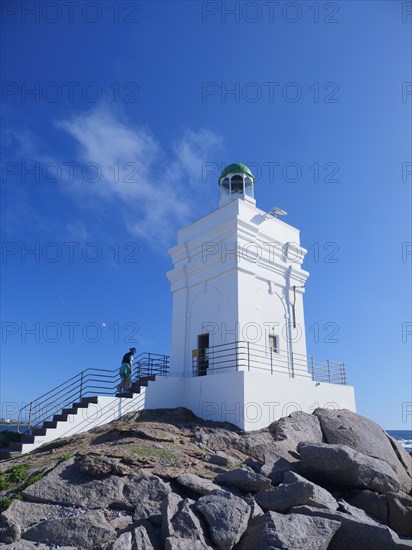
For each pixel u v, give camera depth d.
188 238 24.34
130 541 9.09
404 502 12.35
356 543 10.04
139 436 14.73
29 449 15.41
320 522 9.93
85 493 10.94
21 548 9.09
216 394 18.42
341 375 23.80
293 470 13.40
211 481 11.89
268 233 23.42
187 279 23.39
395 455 17.80
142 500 10.80
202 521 9.77
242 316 20.36
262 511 10.70
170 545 8.83
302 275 24.44
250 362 20.08
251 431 16.73
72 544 9.27
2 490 11.48
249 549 9.30
